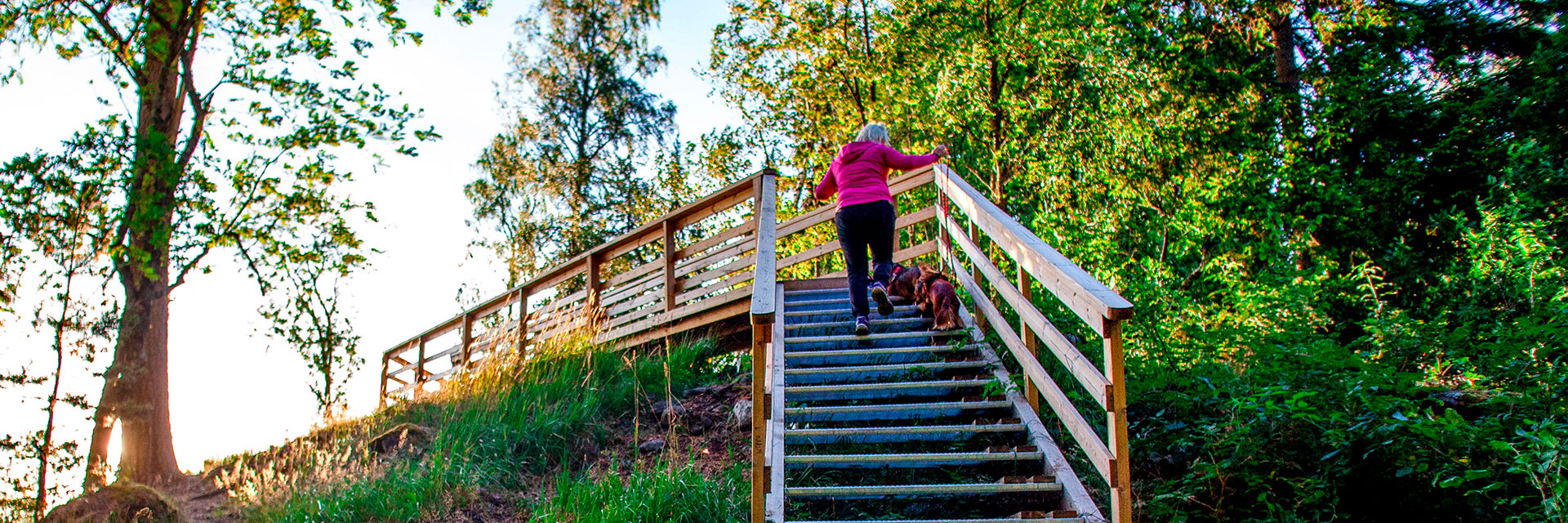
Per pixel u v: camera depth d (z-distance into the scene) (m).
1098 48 10.09
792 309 6.51
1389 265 10.81
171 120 8.11
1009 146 10.76
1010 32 10.77
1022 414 4.39
